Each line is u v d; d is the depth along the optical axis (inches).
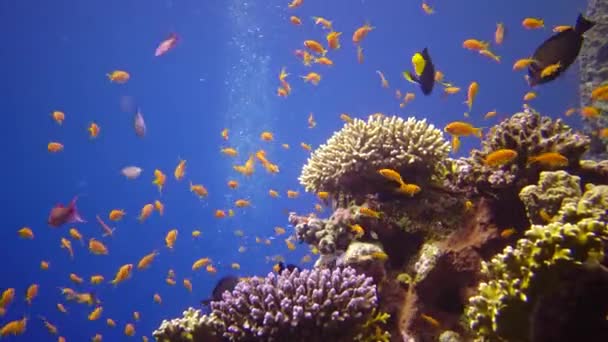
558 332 24.4
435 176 47.2
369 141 47.3
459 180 43.7
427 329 37.5
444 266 39.3
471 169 42.3
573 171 40.9
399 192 45.3
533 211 35.0
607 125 95.6
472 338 35.3
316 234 47.6
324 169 51.2
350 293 35.4
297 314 33.0
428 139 46.9
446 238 41.4
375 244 43.5
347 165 47.3
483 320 27.6
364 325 36.1
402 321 39.0
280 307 35.1
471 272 38.4
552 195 34.3
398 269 43.0
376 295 39.0
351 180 48.3
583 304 24.0
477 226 40.4
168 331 37.3
